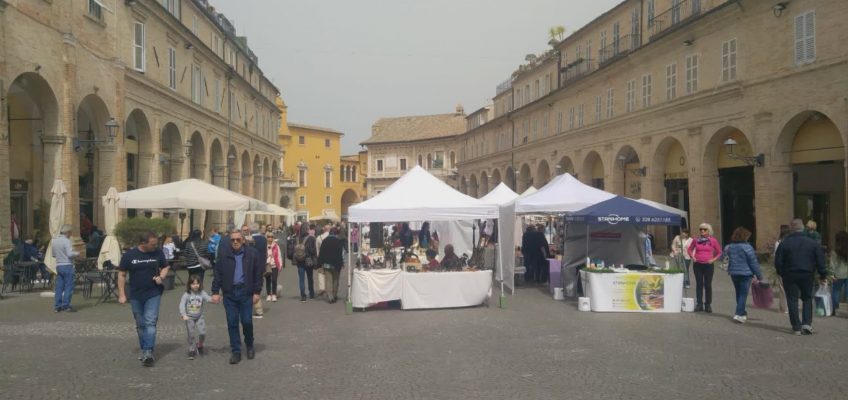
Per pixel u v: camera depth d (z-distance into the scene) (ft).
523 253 62.44
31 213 68.39
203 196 58.59
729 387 22.74
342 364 26.58
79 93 60.80
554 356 27.99
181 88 91.76
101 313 40.06
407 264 47.37
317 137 247.70
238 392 22.29
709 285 41.06
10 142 65.10
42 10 54.24
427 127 261.44
